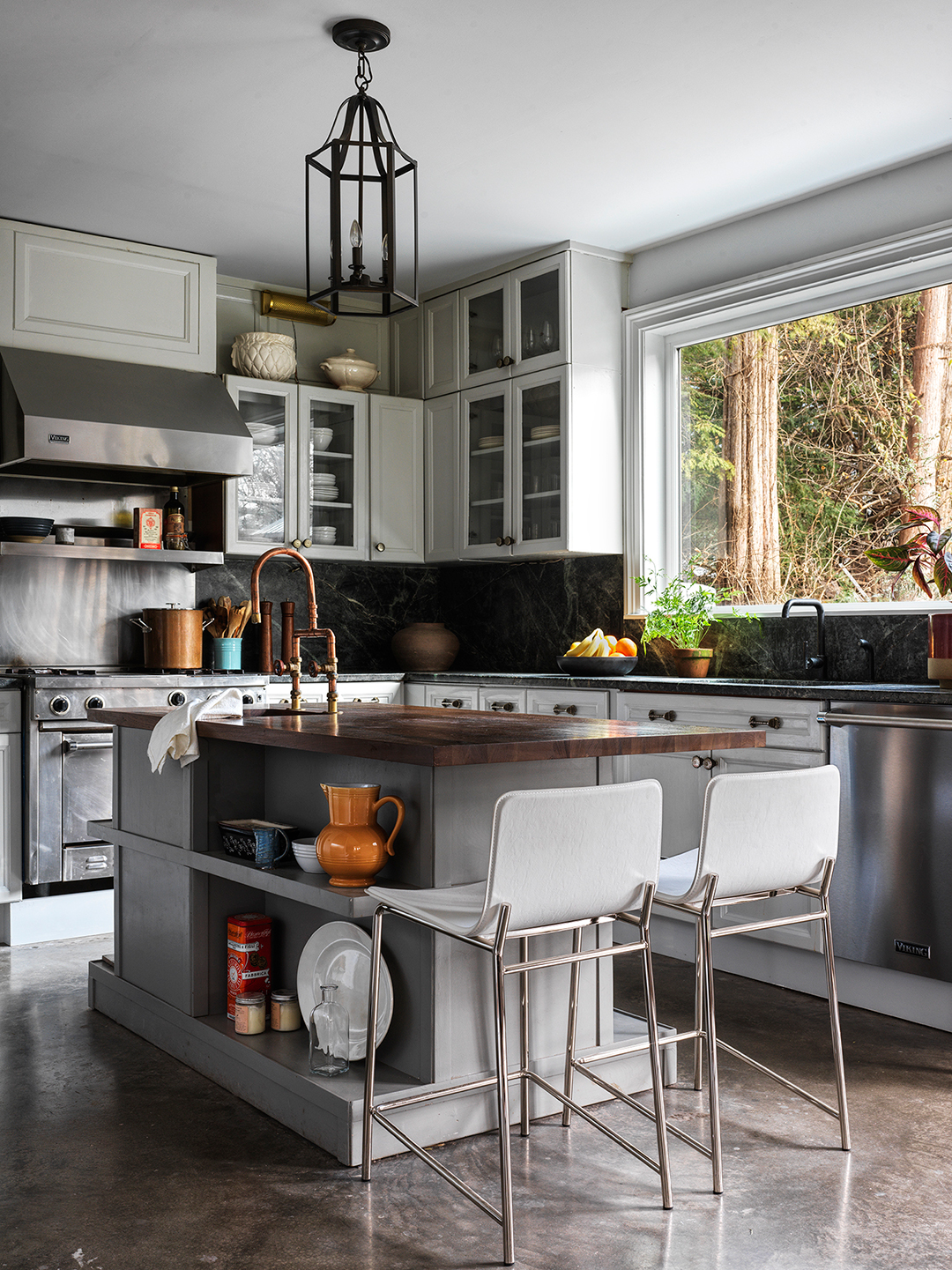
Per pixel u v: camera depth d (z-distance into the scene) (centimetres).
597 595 511
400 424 552
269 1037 274
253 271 521
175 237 470
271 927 297
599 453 487
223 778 301
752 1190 222
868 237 405
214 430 466
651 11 297
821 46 314
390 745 221
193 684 454
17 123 362
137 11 296
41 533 456
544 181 411
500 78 333
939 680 340
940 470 407
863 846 329
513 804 194
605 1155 238
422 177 406
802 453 453
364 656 578
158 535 484
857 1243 201
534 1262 194
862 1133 249
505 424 507
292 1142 244
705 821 219
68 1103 266
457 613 591
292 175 405
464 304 532
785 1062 293
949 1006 318
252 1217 211
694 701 387
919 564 388
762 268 443
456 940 243
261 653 522
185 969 296
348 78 333
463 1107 247
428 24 303
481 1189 221
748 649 446
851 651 409
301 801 294
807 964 355
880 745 325
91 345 462
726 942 380
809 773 233
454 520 539
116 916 334
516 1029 255
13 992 357
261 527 513
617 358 494
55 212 439
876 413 428
